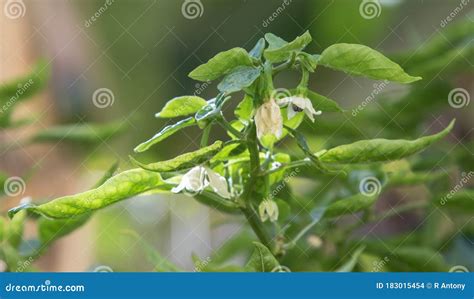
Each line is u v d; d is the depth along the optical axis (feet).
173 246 2.66
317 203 2.00
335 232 1.97
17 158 2.35
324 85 2.45
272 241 1.76
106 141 2.28
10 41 2.59
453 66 2.07
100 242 2.50
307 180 2.14
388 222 2.26
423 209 2.11
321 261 1.97
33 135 2.22
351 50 1.57
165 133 1.62
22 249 1.92
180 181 1.68
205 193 1.70
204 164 1.64
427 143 1.64
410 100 2.10
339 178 1.98
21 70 2.60
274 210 1.69
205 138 1.63
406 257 1.96
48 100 2.54
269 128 1.59
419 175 2.02
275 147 1.81
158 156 2.41
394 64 1.57
